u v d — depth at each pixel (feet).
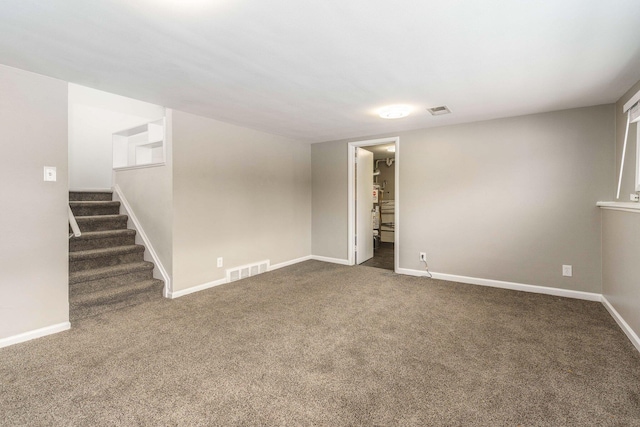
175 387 5.77
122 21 5.41
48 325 8.05
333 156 16.84
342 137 15.90
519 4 4.94
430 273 13.75
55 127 8.13
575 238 10.80
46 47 6.39
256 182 14.29
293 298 10.94
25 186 7.64
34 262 7.82
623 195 9.31
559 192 11.02
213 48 6.44
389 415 5.02
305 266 16.02
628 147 8.96
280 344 7.48
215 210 12.38
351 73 7.73
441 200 13.34
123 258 11.23
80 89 14.58
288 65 7.28
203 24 5.52
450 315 9.31
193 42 6.19
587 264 10.63
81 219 11.17
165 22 5.45
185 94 9.29
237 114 11.46
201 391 5.65
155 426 4.77
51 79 8.03
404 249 14.38
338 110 10.94
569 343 7.47
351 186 16.29
